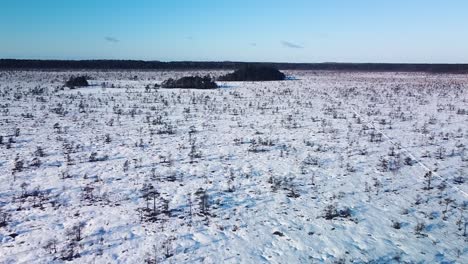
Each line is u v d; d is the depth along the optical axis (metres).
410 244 8.39
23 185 11.15
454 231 8.98
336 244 8.36
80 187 11.32
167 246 8.12
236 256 7.85
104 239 8.40
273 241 8.48
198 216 9.59
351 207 10.20
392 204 10.41
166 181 11.91
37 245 8.10
